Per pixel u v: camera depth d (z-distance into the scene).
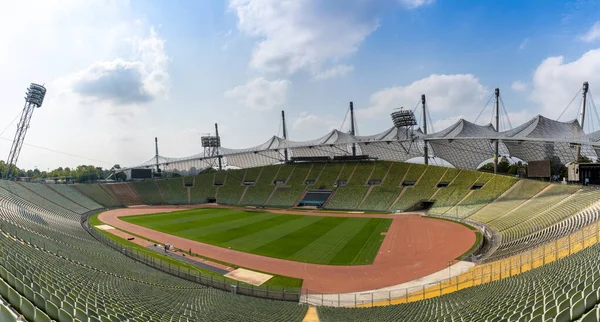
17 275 14.16
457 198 69.81
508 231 45.72
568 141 56.44
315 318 20.83
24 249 22.36
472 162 91.56
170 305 19.42
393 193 80.44
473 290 23.22
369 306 25.44
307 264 37.50
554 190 55.56
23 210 50.59
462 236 48.75
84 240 42.25
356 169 94.38
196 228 58.56
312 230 55.69
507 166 100.44
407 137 89.44
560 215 42.22
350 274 34.28
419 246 44.19
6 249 19.48
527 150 79.06
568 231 33.38
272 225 60.72
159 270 34.00
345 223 61.66
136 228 59.09
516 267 28.20
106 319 11.50
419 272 34.34
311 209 81.62
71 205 77.75
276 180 100.69
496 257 34.84
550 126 71.88
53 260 22.55
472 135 77.00
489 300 18.61
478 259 37.22
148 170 118.00
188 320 15.95
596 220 32.06
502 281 23.33
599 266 16.92
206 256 40.59
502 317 13.41
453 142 88.44
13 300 10.55
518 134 70.12
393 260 38.56
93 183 102.69
